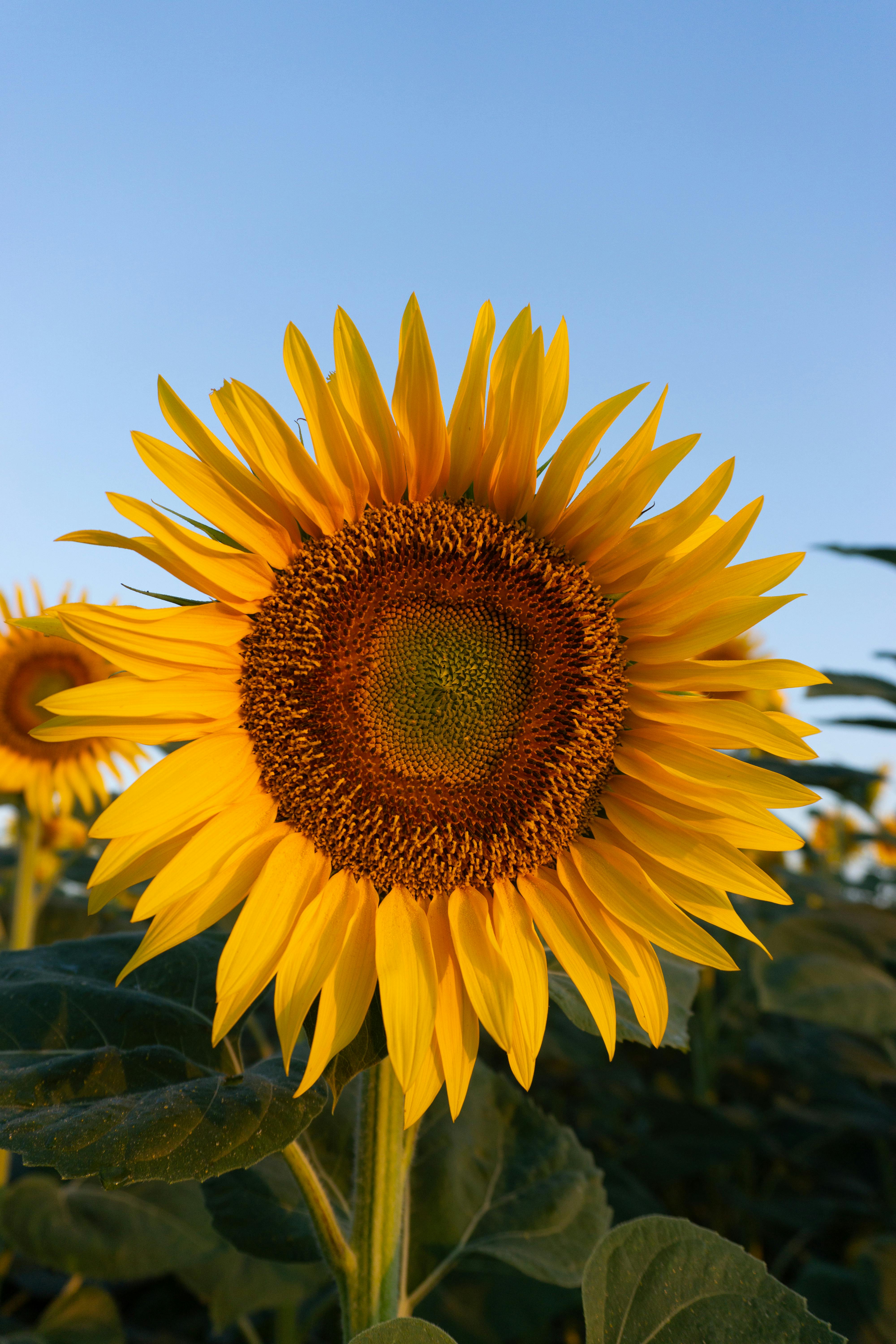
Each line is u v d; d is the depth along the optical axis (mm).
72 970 380
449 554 357
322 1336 714
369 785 354
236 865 342
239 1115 293
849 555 659
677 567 353
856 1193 864
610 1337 302
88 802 743
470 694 359
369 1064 311
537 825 356
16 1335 593
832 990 604
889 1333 560
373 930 344
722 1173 859
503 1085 495
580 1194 448
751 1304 304
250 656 354
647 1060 1035
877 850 1568
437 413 344
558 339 352
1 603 718
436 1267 431
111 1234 584
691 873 346
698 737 354
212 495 333
